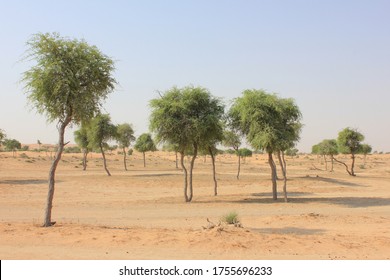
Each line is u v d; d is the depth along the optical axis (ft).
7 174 188.44
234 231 50.24
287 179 164.35
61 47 59.88
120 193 123.75
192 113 100.53
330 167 297.33
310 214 72.69
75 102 59.26
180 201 101.04
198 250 43.55
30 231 52.49
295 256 41.81
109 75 63.16
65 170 230.68
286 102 101.35
